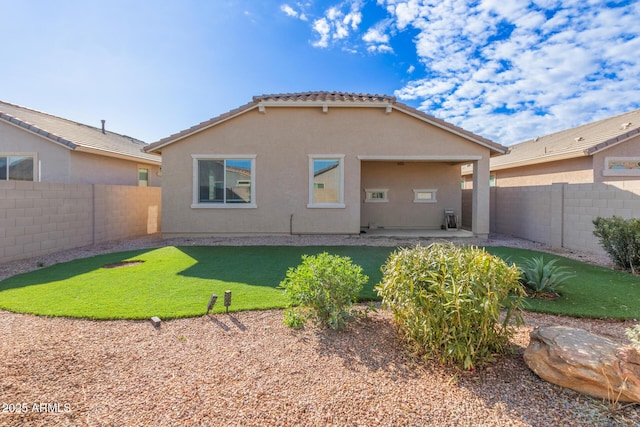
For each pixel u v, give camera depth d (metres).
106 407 3.05
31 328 4.68
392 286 4.12
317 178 13.50
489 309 3.45
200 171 13.48
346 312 4.67
